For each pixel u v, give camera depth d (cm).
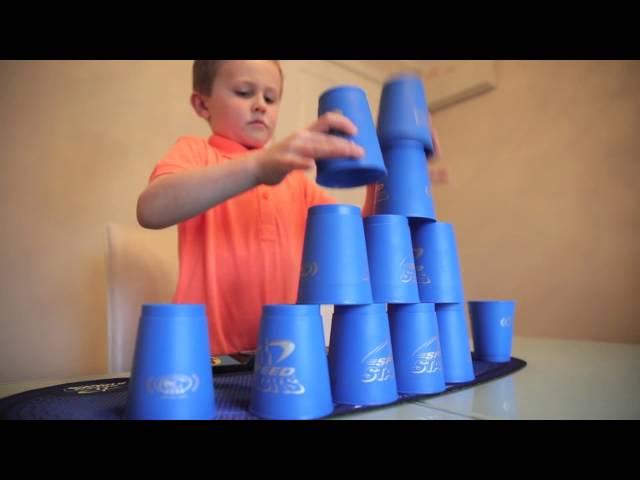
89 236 116
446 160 167
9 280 107
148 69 128
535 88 141
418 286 51
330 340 41
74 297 114
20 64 112
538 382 48
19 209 109
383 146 54
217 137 85
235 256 81
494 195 151
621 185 120
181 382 31
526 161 142
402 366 43
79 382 49
